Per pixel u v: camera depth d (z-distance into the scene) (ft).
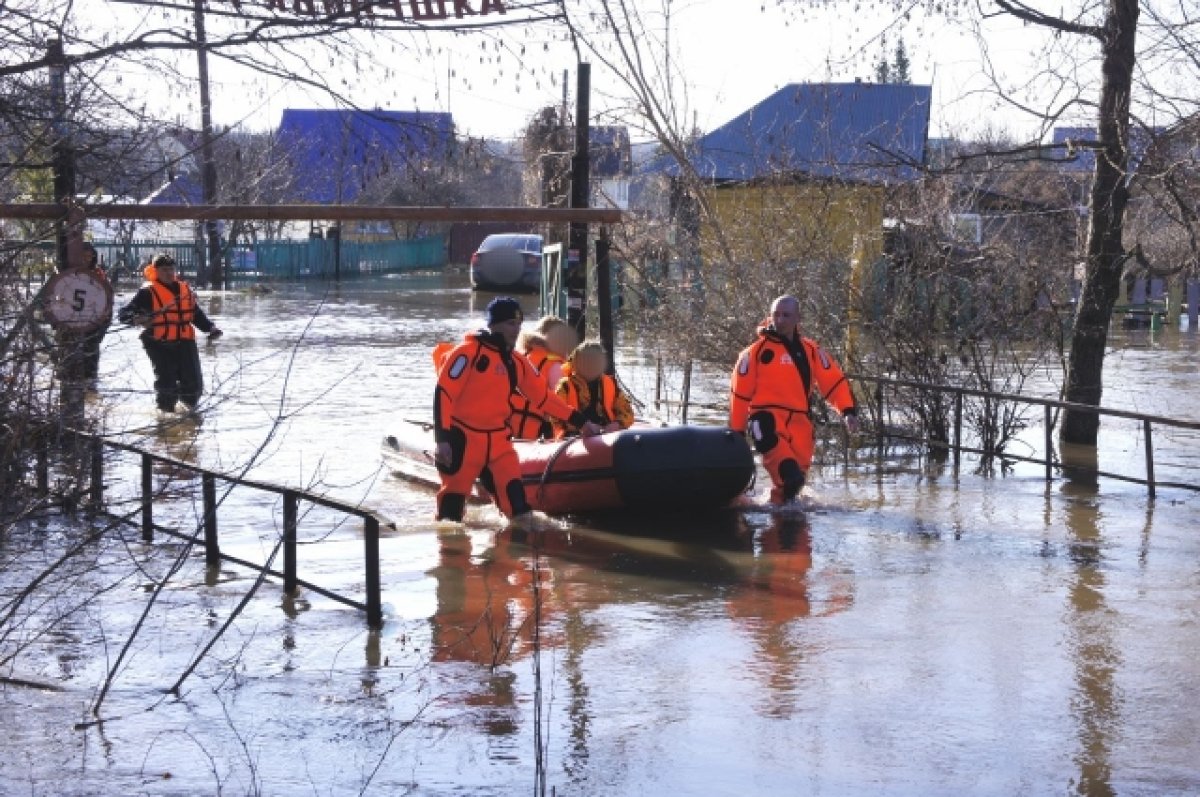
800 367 35.12
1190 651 23.12
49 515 25.67
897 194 47.75
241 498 35.76
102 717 19.56
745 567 28.99
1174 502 36.73
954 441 44.45
